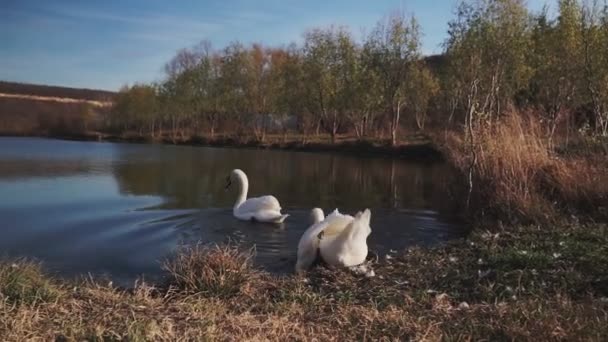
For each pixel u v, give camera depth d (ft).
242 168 88.38
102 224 39.24
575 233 30.32
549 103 100.63
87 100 308.60
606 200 36.60
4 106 272.10
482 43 98.78
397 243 34.94
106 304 19.75
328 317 19.31
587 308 18.84
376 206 50.21
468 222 41.57
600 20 86.99
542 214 36.09
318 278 26.07
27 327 16.72
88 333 16.53
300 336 17.42
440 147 103.76
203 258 24.53
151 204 48.37
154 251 31.99
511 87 101.50
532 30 108.27
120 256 30.83
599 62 84.58
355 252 27.48
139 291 21.62
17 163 92.02
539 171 41.68
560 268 24.29
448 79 120.98
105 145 171.94
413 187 65.51
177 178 70.08
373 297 22.20
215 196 54.08
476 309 19.83
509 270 24.84
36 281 21.08
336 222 29.48
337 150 142.10
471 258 27.86
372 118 171.73
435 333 17.38
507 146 43.19
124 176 72.02
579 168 39.63
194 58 227.61
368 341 17.13
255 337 17.06
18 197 51.93
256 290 23.11
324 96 157.58
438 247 31.83
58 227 38.09
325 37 157.89
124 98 252.62
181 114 226.99
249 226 39.45
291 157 118.62
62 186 60.64
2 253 31.14
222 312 19.61
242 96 193.88
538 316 18.22
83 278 26.48
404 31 145.28
